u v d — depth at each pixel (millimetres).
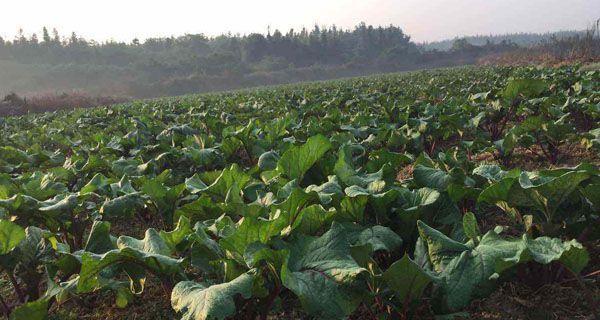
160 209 4863
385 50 152750
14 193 4945
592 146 6824
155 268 3068
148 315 3984
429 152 8742
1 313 4016
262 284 2885
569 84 15383
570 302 3447
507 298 3609
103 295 4340
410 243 3746
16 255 3654
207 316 2275
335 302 2543
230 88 93000
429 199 3600
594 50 36438
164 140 9492
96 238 3570
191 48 165250
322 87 30641
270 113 14711
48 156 8688
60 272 4797
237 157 8289
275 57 136625
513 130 7348
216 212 4133
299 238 3061
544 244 2898
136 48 170625
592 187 3334
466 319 3426
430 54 136625
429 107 10695
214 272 3135
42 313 3102
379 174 4242
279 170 4457
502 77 22250
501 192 3600
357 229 3426
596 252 4031
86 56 138625
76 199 4449
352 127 8891
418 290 2762
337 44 163375
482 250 2877
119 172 6422
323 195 3496
